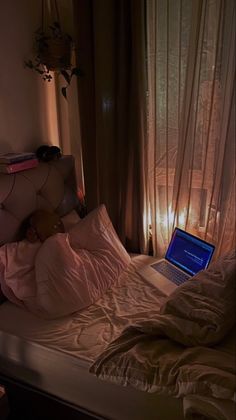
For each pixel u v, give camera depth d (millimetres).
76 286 1289
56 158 1710
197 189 1637
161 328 950
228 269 1043
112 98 1673
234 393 717
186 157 1583
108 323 1188
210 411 756
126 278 1524
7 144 1592
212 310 940
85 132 1771
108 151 1740
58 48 1590
